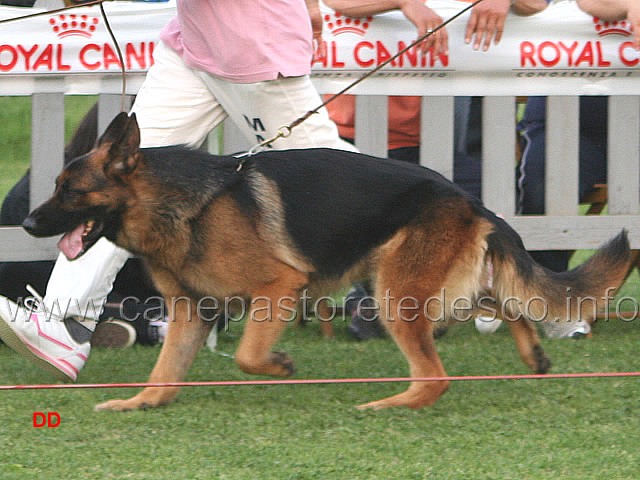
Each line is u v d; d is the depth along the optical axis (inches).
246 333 255.4
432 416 245.4
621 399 258.5
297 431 232.1
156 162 254.4
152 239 253.8
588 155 378.3
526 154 380.8
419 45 344.2
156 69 307.1
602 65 353.1
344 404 259.0
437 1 362.9
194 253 251.6
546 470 203.0
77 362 283.0
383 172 262.8
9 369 303.6
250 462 207.9
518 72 350.9
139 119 303.6
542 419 241.4
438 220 256.2
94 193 246.7
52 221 246.2
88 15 339.0
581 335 349.1
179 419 241.1
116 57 341.4
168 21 342.0
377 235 259.9
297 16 287.4
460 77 349.7
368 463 207.5
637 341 343.9
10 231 338.0
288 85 287.6
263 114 292.4
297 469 203.5
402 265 256.5
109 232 255.4
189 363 265.4
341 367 308.5
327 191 258.8
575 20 351.3
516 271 262.4
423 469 203.6
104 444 221.0
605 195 382.0
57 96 340.2
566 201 360.8
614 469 203.2
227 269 251.1
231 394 268.2
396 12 347.6
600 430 231.8
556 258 381.4
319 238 256.8
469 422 239.1
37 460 208.8
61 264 288.7
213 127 314.7
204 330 266.8
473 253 257.3
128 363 312.7
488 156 355.3
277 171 260.1
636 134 356.5
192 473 200.8
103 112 344.2
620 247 269.6
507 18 349.4
